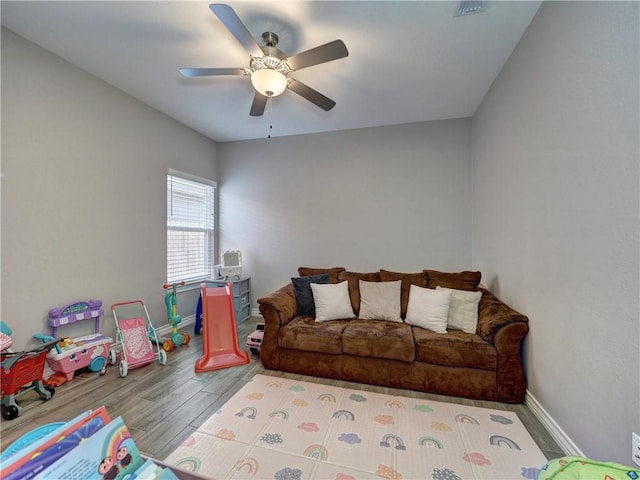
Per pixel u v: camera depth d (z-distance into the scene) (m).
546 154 1.75
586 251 1.39
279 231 4.10
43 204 2.20
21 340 2.06
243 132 3.94
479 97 2.95
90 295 2.54
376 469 1.44
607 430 1.25
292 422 1.81
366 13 1.84
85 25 1.96
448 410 1.95
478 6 1.79
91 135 2.54
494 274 2.66
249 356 2.82
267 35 1.99
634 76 1.11
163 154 3.34
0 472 0.66
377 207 3.73
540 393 1.83
